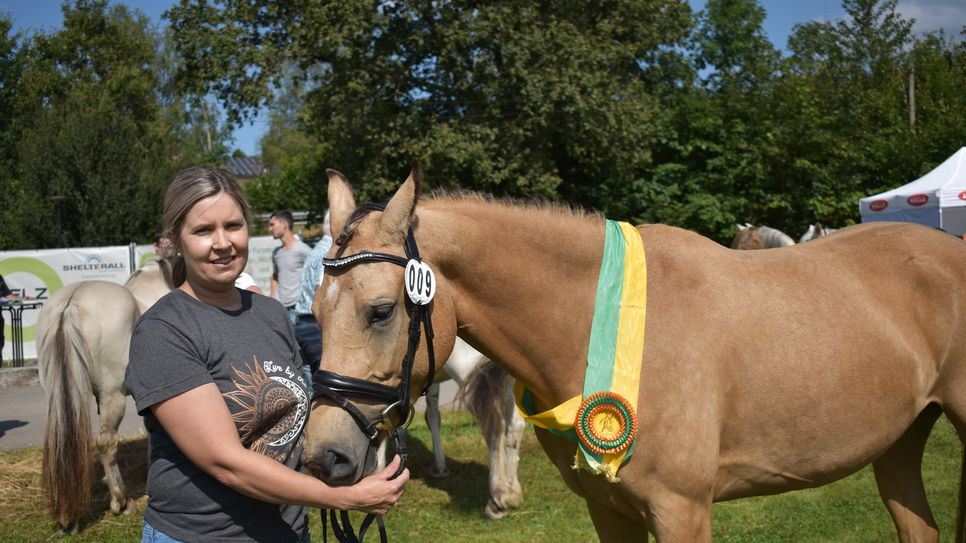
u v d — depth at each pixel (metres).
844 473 2.68
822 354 2.49
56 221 22.88
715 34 23.19
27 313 12.04
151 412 1.78
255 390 1.86
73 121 23.81
